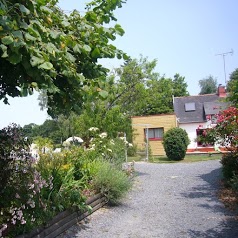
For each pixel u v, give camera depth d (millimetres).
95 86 3748
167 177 11883
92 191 7203
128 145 13141
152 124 24844
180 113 30453
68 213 5660
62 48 3367
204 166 14969
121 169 9609
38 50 2879
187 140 19281
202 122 28188
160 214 6727
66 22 3787
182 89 49000
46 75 3072
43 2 3070
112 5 4230
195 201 7863
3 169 4195
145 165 15828
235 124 8859
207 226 5723
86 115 11422
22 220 4086
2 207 4070
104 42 4098
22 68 3316
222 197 8078
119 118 11922
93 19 4137
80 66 4238
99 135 10664
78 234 5332
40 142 9289
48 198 5289
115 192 7480
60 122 26812
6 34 2645
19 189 4242
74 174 7406
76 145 10375
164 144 19359
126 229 5656
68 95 4227
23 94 3174
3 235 3832
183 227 5723
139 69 14336
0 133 4527
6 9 2689
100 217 6453
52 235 4992
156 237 5188
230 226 5641
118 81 14266
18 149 4602
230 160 9656
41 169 6086
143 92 14164
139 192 9109
